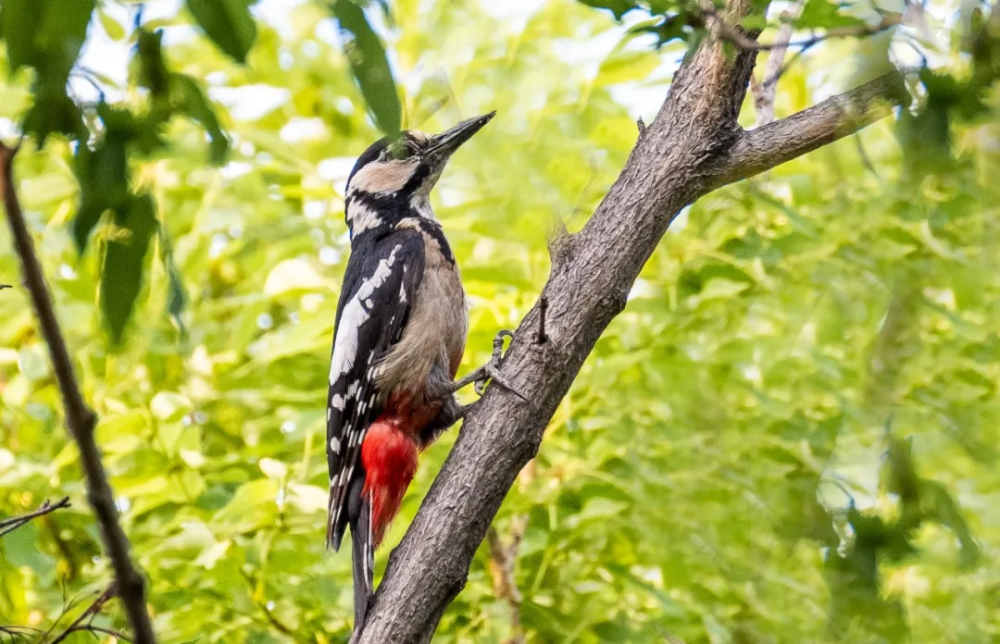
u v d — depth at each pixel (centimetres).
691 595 1023
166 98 462
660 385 1053
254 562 962
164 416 1008
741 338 1113
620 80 1161
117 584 488
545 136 1155
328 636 971
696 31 590
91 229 449
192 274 1180
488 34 1197
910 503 705
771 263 1088
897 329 726
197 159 1015
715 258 1138
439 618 704
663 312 1129
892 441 709
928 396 1114
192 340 1155
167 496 990
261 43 1238
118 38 517
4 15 385
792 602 948
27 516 634
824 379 1055
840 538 732
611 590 1018
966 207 847
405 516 1041
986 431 1127
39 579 907
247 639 956
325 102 1318
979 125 567
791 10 592
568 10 1202
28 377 1056
